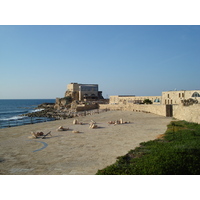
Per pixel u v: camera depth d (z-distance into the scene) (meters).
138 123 32.16
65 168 10.88
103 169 10.17
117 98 101.44
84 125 31.86
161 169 9.28
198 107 27.69
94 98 129.00
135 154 13.05
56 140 19.44
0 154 14.29
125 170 9.86
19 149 15.85
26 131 26.09
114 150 14.61
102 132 23.72
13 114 91.50
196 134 18.48
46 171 10.45
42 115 76.75
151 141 16.89
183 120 32.19
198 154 11.81
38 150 15.41
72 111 90.00
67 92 138.12
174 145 14.34
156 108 51.22
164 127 26.45
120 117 45.44
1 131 26.23
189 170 9.59
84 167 10.96
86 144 17.14
